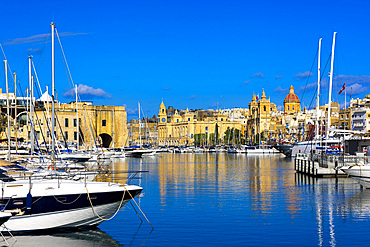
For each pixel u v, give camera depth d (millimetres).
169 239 30203
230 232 32031
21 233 29875
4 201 28859
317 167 65500
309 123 186250
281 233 31812
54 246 28188
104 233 31453
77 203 30141
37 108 111875
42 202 29469
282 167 90875
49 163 50750
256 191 51531
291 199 45406
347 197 46250
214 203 43312
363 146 75750
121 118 158750
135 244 29062
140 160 120438
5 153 63219
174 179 65312
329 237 30766
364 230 32625
